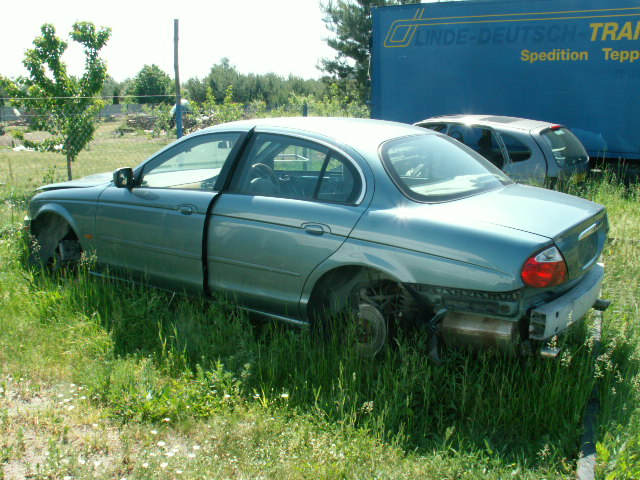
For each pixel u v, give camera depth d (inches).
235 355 159.6
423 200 151.9
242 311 179.3
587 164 362.6
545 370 146.0
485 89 468.1
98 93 508.7
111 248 208.1
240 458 122.1
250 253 171.8
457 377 147.9
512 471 115.7
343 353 153.8
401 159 163.0
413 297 144.9
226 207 177.3
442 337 144.7
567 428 128.4
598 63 424.2
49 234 235.8
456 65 474.6
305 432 129.1
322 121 183.9
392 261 146.1
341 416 134.6
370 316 156.1
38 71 484.7
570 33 429.4
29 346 173.0
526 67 449.4
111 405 143.3
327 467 117.3
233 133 186.7
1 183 476.7
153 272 197.2
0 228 293.0
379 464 119.5
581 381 139.8
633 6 405.4
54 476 116.0
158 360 165.2
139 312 186.9
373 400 140.5
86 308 197.0
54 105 491.2
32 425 135.0
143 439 130.6
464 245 137.7
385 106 508.4
